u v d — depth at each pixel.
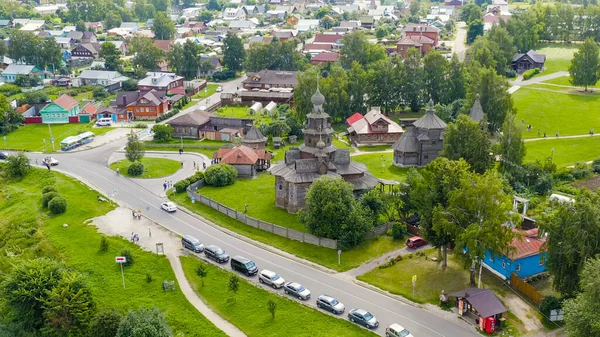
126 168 156.00
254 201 132.62
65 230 118.38
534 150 164.75
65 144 176.38
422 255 103.62
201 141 184.38
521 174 135.50
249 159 151.50
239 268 99.75
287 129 186.12
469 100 187.12
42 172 153.50
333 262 102.81
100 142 182.25
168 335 79.00
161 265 103.81
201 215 125.06
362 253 105.56
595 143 169.12
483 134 131.25
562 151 163.25
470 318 84.38
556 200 87.75
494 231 86.44
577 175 140.62
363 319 83.12
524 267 93.75
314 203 107.94
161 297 94.50
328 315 86.44
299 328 83.75
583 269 76.75
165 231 117.44
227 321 87.56
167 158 166.88
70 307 87.25
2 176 153.38
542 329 81.19
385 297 91.00
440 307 87.56
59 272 93.12
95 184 144.50
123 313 90.00
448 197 94.56
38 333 88.44
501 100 177.12
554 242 83.56
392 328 79.44
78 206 129.88
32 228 120.19
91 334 83.31
